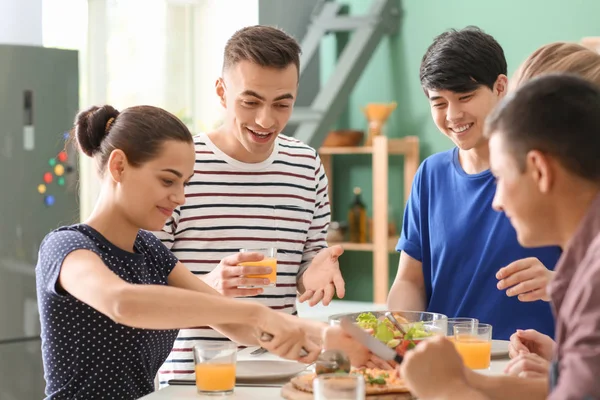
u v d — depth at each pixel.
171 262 2.26
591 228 1.27
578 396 1.16
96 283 1.79
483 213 2.59
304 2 5.80
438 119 2.54
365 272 5.69
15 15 5.09
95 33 5.40
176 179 1.99
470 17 5.37
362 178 5.73
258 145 2.52
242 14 5.56
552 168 1.30
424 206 2.75
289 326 1.83
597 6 4.96
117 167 1.98
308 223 2.75
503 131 1.34
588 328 1.18
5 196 4.43
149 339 2.05
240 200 2.62
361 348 1.92
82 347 1.96
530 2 5.18
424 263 2.75
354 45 5.36
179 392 1.91
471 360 2.04
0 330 4.41
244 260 2.25
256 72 2.40
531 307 2.54
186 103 5.76
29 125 4.52
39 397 4.56
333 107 5.24
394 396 1.73
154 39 5.63
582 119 1.28
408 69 5.56
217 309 1.81
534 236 1.36
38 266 1.98
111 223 2.04
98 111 2.03
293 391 1.79
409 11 5.55
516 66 5.24
